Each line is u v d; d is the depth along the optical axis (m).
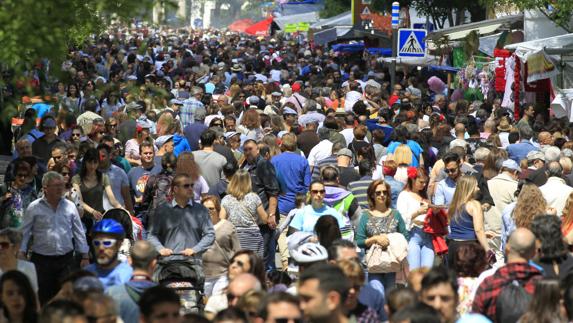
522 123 50.62
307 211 32.34
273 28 195.62
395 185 36.62
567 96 56.25
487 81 68.94
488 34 84.25
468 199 31.73
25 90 22.91
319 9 181.88
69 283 21.61
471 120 47.44
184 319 17.84
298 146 46.78
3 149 52.88
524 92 64.06
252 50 143.75
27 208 29.27
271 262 36.38
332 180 34.06
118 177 34.75
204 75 88.62
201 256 29.41
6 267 24.55
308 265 22.75
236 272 23.42
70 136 42.81
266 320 17.53
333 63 106.56
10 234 24.62
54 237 29.05
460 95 73.25
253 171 38.88
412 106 60.00
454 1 101.44
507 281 21.61
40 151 40.56
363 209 34.91
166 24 23.97
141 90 26.56
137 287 21.77
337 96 71.62
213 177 38.50
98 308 19.16
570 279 20.84
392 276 31.42
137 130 42.53
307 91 69.94
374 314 20.66
